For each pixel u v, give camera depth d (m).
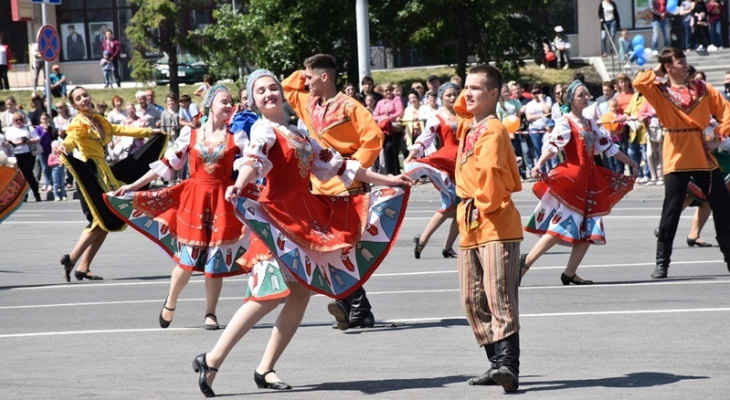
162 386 6.46
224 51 30.98
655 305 8.83
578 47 37.78
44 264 13.30
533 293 9.73
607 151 10.14
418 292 10.04
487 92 6.14
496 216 6.11
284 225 5.98
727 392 5.90
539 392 6.05
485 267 6.11
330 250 6.04
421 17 30.05
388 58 37.72
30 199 23.03
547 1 30.73
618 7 38.03
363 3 22.53
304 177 6.23
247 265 6.21
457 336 7.88
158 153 11.97
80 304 10.03
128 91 37.06
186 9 31.73
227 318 8.99
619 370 6.55
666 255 10.34
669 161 10.22
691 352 7.01
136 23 30.95
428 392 6.13
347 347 7.61
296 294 6.29
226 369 6.96
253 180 6.00
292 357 7.31
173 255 8.59
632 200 18.98
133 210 8.56
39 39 23.08
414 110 21.19
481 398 5.96
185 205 8.51
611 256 12.27
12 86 42.41
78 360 7.35
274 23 31.03
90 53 43.38
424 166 11.84
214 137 8.48
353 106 8.09
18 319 9.27
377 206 6.42
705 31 32.34
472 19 29.89
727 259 10.20
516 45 30.45
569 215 10.02
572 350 7.22
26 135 22.08
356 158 7.97
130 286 11.17
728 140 12.37
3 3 42.66
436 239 14.72
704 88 10.22
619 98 19.92
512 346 6.08
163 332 8.41
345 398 6.04
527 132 21.05
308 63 8.23
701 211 12.69
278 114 6.26
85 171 11.38
